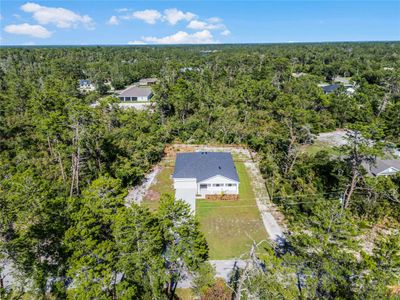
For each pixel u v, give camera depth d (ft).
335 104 172.24
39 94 136.15
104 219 55.11
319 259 47.16
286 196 89.35
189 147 140.56
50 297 56.70
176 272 57.98
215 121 159.12
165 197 57.67
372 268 43.14
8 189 57.77
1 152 116.26
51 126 98.48
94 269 45.93
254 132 142.72
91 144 103.76
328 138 152.56
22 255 52.24
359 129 76.74
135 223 49.14
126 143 117.91
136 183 105.19
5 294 49.08
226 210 88.43
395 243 45.75
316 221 51.03
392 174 99.45
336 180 95.14
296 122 129.18
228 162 108.68
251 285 46.09
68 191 89.66
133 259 48.60
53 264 55.62
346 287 44.01
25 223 54.75
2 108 156.46
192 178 99.14
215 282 58.80
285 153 115.44
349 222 49.80
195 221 57.11
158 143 127.44
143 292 50.98
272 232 77.77
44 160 110.63
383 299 41.39
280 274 52.24
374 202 82.69
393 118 141.28
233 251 70.64
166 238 53.26
